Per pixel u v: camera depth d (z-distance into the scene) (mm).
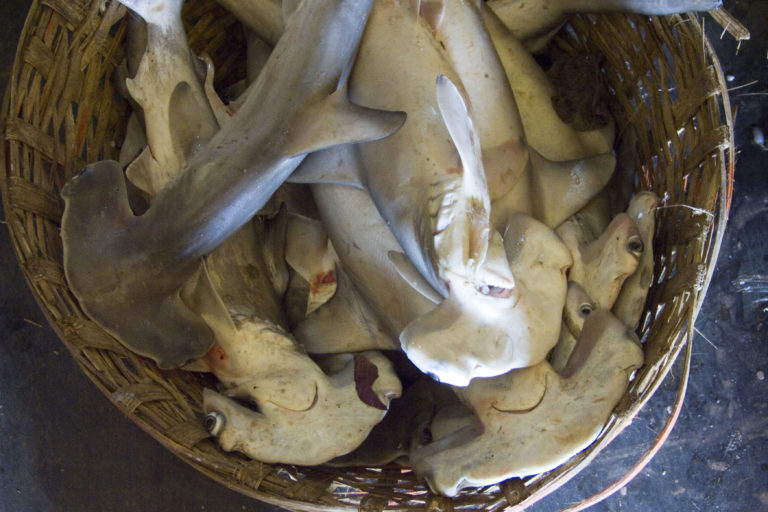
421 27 806
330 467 881
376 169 790
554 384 812
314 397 845
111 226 812
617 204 932
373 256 851
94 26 877
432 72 790
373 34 801
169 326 822
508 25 931
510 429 807
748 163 1021
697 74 849
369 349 901
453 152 764
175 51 834
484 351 772
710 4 819
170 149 833
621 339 816
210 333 835
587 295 851
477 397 820
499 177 837
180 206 784
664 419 1011
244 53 994
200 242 795
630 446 1011
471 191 717
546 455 795
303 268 909
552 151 914
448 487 807
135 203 875
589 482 1010
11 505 934
